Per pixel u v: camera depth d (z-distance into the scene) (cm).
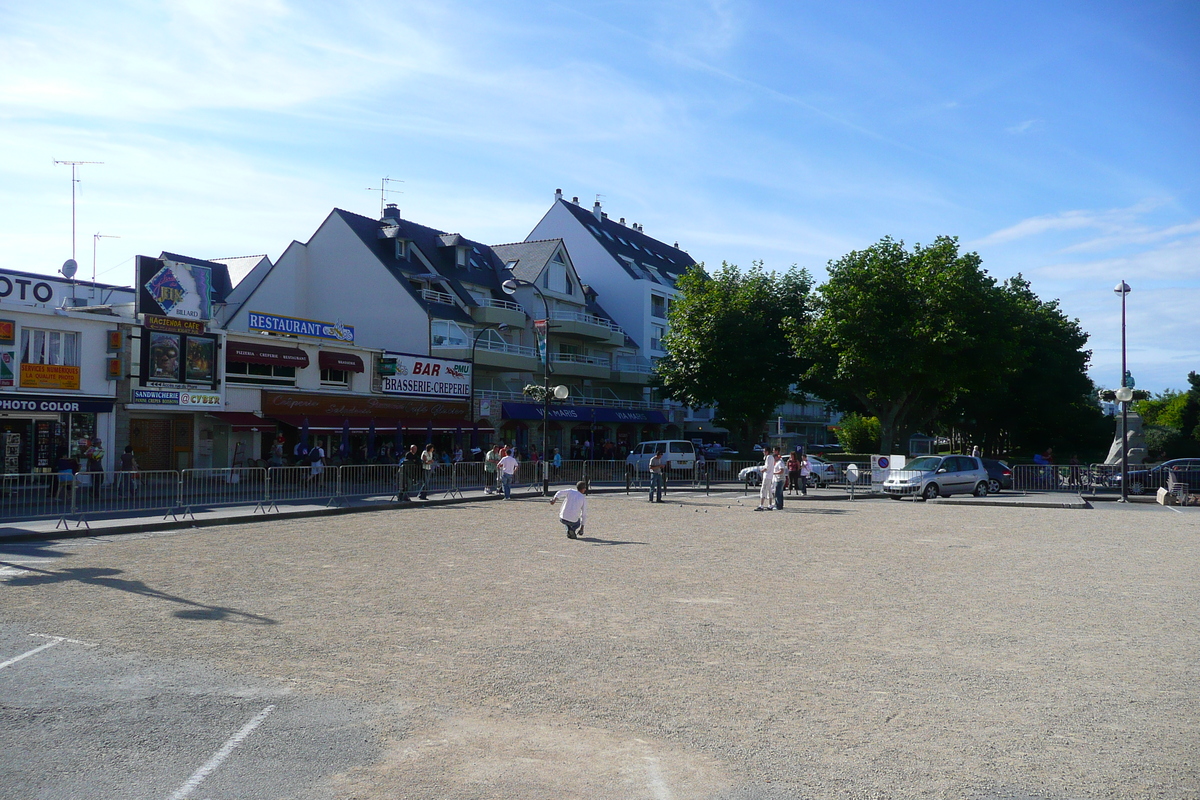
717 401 4912
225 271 5009
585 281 6775
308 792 466
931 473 3011
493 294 5303
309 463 3225
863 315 4122
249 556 1405
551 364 5331
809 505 2675
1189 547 1574
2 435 2503
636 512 2375
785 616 940
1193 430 6016
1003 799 462
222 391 3158
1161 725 584
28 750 525
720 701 634
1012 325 4338
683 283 5038
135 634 831
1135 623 910
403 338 4506
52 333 2619
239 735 555
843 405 5184
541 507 2528
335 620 906
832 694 654
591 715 601
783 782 484
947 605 1006
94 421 2733
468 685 672
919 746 543
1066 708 621
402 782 481
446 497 2811
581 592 1081
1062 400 5356
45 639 807
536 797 462
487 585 1130
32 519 1853
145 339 2858
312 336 3591
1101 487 3284
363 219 4919
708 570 1272
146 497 2066
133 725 572
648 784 480
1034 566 1325
